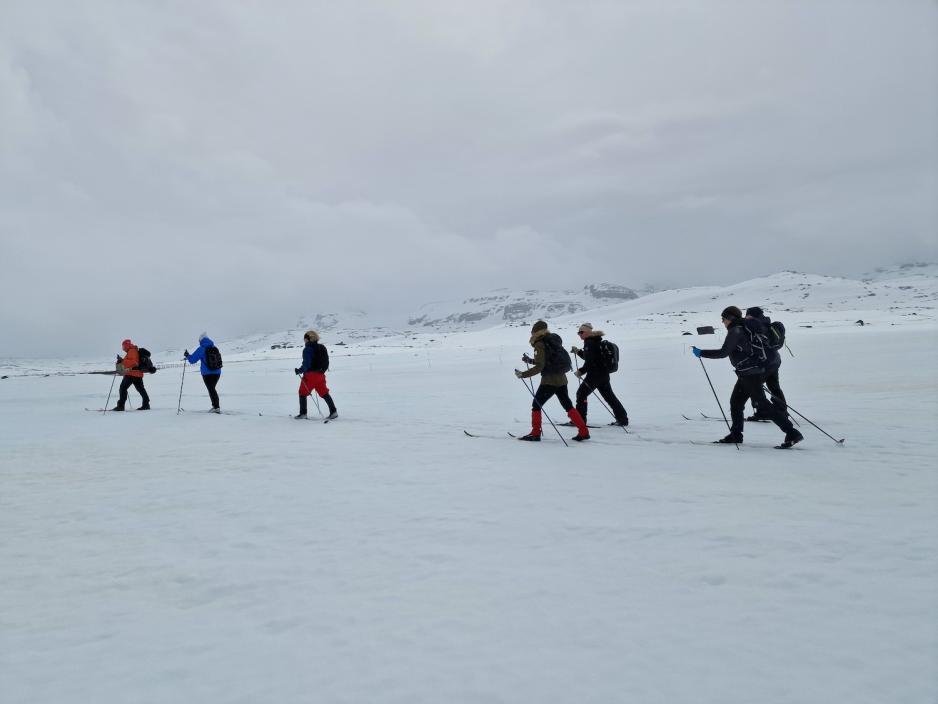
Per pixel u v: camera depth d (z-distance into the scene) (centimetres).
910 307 15675
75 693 256
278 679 262
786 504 515
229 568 414
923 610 304
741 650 270
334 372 4431
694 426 1041
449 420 1232
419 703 238
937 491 544
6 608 359
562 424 1076
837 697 230
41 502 627
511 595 344
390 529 489
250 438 1034
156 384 3662
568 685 246
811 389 1544
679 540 429
